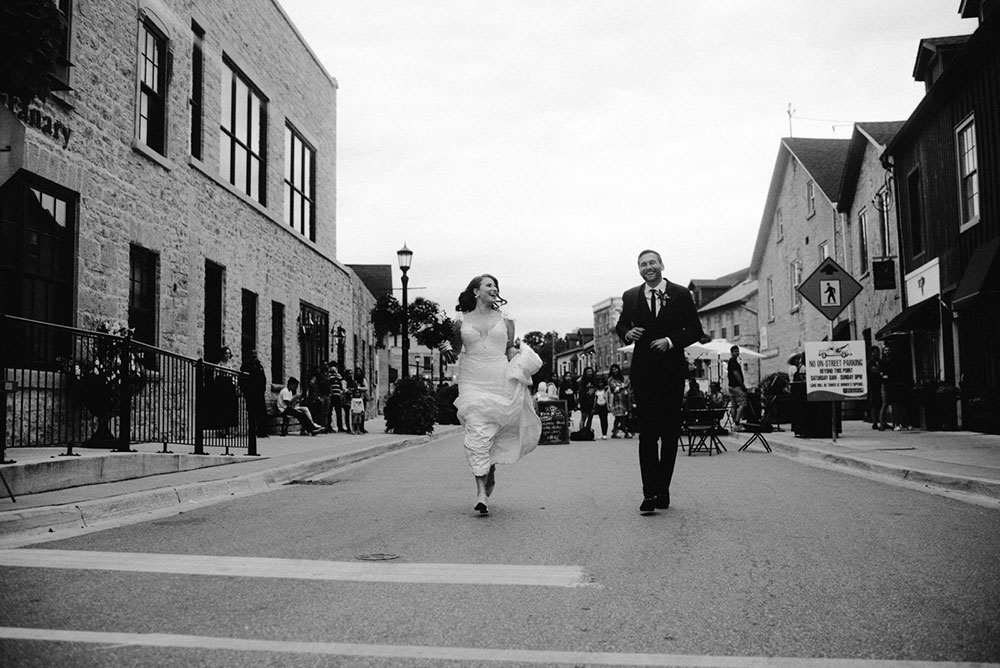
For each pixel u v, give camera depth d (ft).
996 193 45.78
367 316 107.76
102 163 39.40
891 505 23.71
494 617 12.49
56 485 25.50
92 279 38.27
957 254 51.62
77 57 37.22
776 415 64.39
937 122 54.65
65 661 10.43
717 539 18.53
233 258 56.03
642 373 22.62
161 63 46.78
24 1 19.12
